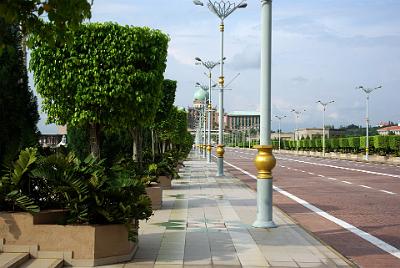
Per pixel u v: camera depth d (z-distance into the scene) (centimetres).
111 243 827
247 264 849
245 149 14988
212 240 1059
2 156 944
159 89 1486
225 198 1903
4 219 805
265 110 1214
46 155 953
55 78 1322
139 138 2056
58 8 528
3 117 954
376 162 6175
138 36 1383
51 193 863
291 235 1127
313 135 14188
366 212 1617
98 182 829
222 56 3222
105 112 1375
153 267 813
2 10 511
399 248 1055
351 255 984
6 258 759
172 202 1764
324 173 3834
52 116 1369
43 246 803
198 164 5138
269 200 1233
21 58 980
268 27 1207
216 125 13738
